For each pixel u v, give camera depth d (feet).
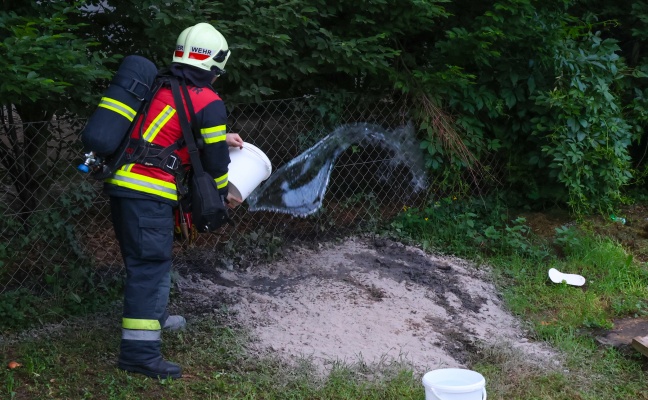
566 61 23.35
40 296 16.81
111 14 17.72
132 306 13.80
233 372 14.51
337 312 17.40
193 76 13.73
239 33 18.90
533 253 21.03
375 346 16.06
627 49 27.61
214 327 16.12
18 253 17.21
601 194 23.99
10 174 17.58
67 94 16.28
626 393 14.61
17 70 14.12
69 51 14.73
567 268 20.59
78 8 16.70
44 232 16.79
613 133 23.61
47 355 14.66
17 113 17.85
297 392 13.93
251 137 20.56
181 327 15.92
